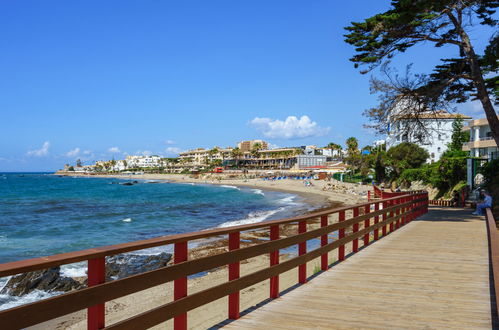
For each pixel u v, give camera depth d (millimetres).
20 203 56000
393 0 17531
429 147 63281
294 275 11211
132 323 3084
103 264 2893
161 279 3379
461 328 4508
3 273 2180
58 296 2518
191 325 7730
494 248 5871
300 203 53094
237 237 4660
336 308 5207
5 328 2215
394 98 17984
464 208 24984
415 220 17219
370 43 17703
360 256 8961
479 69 17188
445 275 7109
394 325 4590
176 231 27156
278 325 4551
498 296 3951
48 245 21859
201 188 107312
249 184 128500
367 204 10148
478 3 16562
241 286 4664
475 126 50719
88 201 59875
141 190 94938
